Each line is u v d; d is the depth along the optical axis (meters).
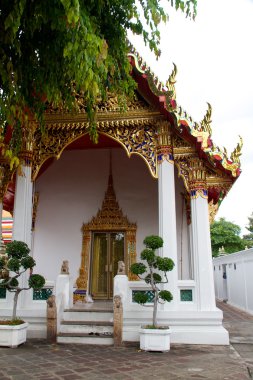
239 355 7.02
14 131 6.12
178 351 7.32
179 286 8.62
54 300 8.23
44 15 4.30
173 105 8.48
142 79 8.81
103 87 5.63
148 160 9.23
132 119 9.34
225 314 15.26
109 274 12.40
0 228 10.41
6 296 8.66
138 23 5.22
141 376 5.52
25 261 7.51
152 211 12.76
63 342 7.96
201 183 9.24
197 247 8.85
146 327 7.48
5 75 4.64
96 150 13.49
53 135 9.53
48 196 13.12
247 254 16.14
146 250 7.36
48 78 5.09
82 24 4.01
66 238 12.72
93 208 12.94
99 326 8.25
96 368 5.95
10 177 9.75
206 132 8.82
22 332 7.68
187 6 4.63
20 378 5.34
